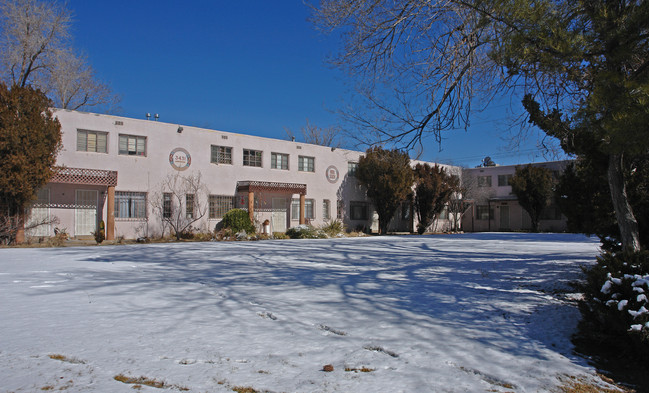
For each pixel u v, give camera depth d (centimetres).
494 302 665
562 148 841
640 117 472
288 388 324
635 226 685
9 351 389
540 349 452
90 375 337
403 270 1033
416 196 3403
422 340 458
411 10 748
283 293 704
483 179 4062
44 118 1883
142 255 1374
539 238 2522
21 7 2584
